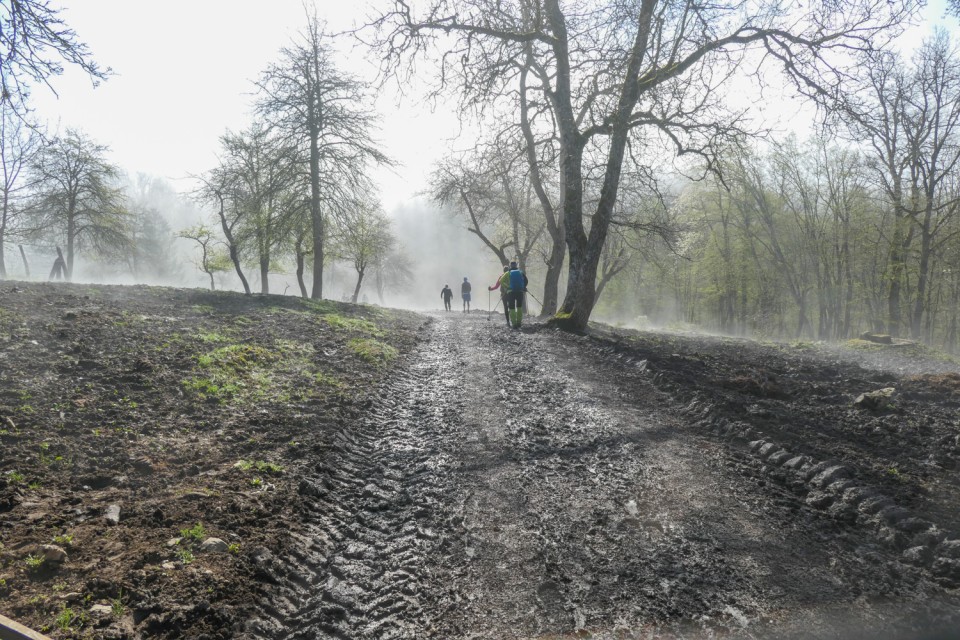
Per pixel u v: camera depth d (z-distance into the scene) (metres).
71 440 4.49
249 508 3.74
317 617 2.76
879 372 10.48
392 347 11.26
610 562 3.30
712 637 2.61
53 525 3.21
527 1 13.25
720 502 4.09
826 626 2.68
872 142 24.09
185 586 2.76
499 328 15.30
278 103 21.72
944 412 6.80
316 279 22.55
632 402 6.96
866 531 3.69
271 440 5.17
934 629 2.64
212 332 9.29
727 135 13.01
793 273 36.84
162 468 4.28
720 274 36.53
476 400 7.17
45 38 6.66
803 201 32.47
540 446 5.35
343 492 4.31
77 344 6.97
